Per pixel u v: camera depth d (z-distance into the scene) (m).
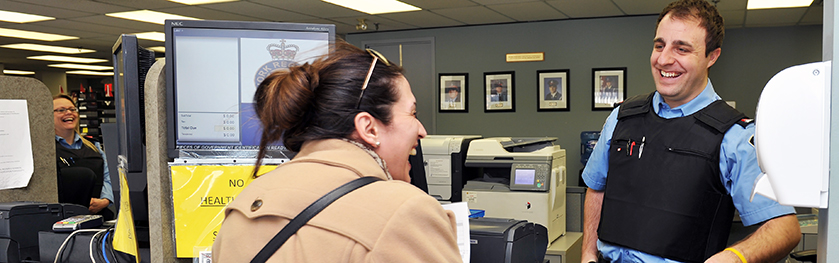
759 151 0.77
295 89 0.72
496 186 3.32
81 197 3.03
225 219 0.74
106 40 7.91
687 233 1.33
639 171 1.43
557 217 3.28
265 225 0.65
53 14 5.86
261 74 1.20
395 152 0.76
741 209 1.27
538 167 3.18
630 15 6.11
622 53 6.21
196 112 1.20
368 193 0.64
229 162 1.21
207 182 1.20
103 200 3.11
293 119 0.73
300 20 6.32
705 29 1.31
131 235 1.30
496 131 6.81
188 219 1.20
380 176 0.70
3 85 1.80
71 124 3.16
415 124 0.77
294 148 0.77
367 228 0.60
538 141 3.67
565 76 6.45
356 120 0.71
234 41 1.19
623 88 6.22
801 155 0.73
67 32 7.12
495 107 6.78
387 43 7.27
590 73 6.36
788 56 6.53
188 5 5.42
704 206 1.32
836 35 0.70
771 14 5.73
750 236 1.25
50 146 1.98
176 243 1.20
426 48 7.12
